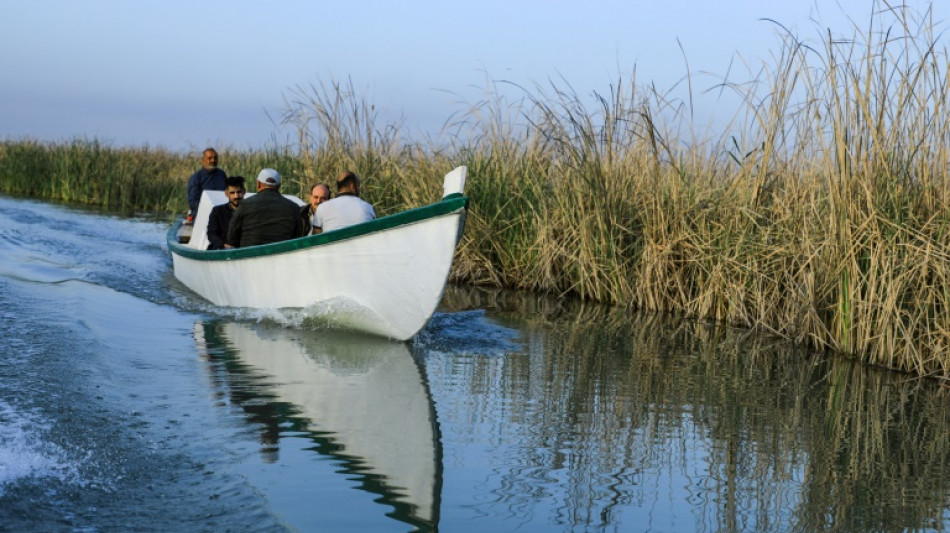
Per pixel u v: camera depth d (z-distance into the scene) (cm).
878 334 782
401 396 602
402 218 757
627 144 1132
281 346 756
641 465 479
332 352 745
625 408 598
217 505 391
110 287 1018
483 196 1269
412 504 405
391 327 808
